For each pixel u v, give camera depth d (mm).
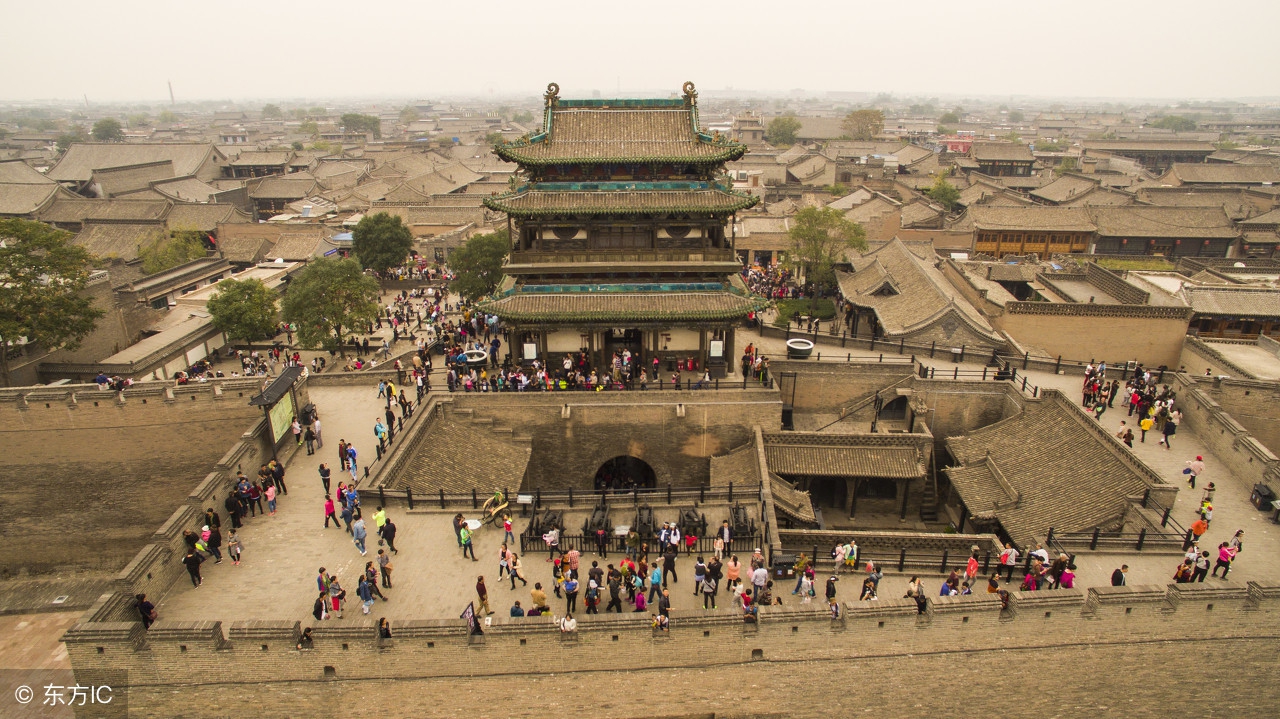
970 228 106562
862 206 111438
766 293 79875
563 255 46500
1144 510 34375
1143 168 184000
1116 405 48062
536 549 33312
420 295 88250
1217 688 30281
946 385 49844
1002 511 38906
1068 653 29266
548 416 46406
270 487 35344
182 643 26156
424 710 27766
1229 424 39938
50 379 59594
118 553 46500
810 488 46906
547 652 27203
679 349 49688
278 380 40781
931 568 32969
